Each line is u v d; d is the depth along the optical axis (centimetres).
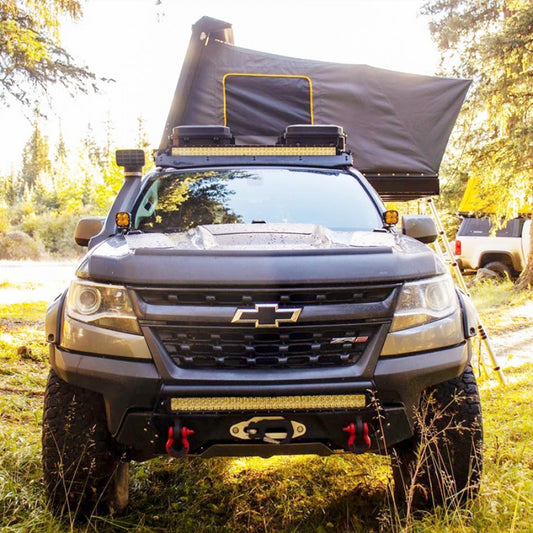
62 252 4072
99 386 308
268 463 439
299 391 295
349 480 409
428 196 695
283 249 314
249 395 295
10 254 3538
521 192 1512
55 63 1166
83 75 1188
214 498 386
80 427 325
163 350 301
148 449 313
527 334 1050
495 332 1081
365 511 366
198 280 297
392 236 376
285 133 507
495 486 366
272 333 298
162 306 301
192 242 346
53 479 327
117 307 308
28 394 591
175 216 421
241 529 347
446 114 670
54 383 331
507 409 555
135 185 443
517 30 1520
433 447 335
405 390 309
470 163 1609
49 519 325
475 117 1628
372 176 668
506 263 1709
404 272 314
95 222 418
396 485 368
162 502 380
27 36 1084
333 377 298
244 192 444
